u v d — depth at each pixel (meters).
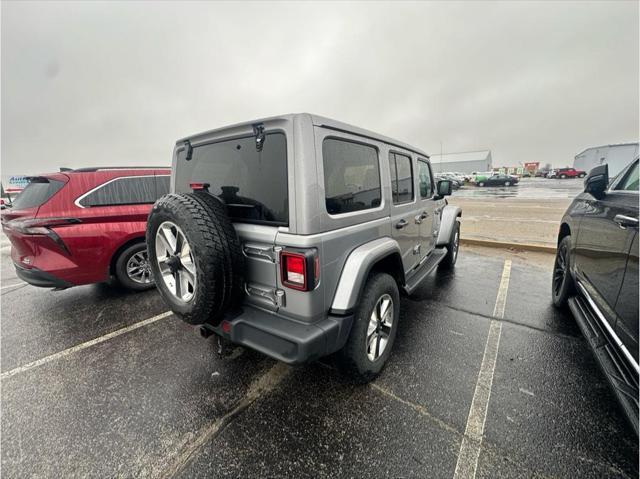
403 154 2.88
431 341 2.79
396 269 2.61
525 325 3.05
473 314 3.32
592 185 2.50
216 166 2.17
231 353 2.72
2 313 3.64
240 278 1.89
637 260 1.74
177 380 2.37
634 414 1.55
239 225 1.99
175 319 3.41
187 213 1.76
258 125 1.84
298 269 1.69
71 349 2.85
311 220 1.69
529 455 1.65
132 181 4.01
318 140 1.75
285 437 1.82
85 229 3.60
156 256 2.10
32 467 1.68
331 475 1.59
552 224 8.55
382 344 2.38
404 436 1.80
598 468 1.57
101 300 3.96
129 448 1.79
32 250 3.41
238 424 1.93
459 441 1.76
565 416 1.91
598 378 2.25
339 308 1.88
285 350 1.71
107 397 2.21
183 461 1.70
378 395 2.14
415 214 3.14
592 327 2.34
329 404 2.07
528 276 4.50
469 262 5.28
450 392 2.15
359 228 2.09
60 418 2.02
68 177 3.61
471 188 28.33
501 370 2.37
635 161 2.26
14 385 2.36
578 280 2.74
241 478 1.59
